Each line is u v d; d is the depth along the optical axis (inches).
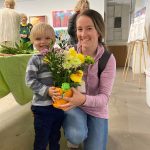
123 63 269.7
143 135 77.2
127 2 266.5
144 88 147.9
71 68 42.8
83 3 93.6
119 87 150.7
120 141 72.6
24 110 97.4
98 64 50.9
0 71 63.5
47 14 238.8
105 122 56.1
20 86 66.7
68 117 54.1
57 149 59.9
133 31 176.1
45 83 51.8
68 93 43.6
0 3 250.8
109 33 277.1
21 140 71.1
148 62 169.6
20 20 144.3
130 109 104.9
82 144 65.5
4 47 75.7
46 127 55.5
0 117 90.5
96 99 47.6
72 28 77.7
